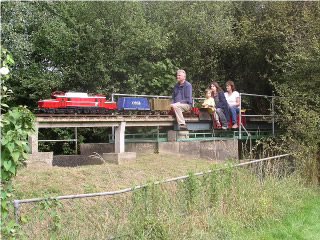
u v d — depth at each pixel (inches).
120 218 215.3
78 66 641.0
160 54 676.7
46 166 358.3
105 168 371.2
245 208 277.7
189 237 224.2
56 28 625.6
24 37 635.5
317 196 366.0
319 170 426.3
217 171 278.2
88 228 209.5
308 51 481.7
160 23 705.0
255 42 658.8
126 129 565.6
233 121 515.2
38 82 616.1
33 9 662.5
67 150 625.3
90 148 506.0
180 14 699.4
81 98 423.5
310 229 270.2
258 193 300.5
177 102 458.0
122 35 625.0
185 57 706.8
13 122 150.4
